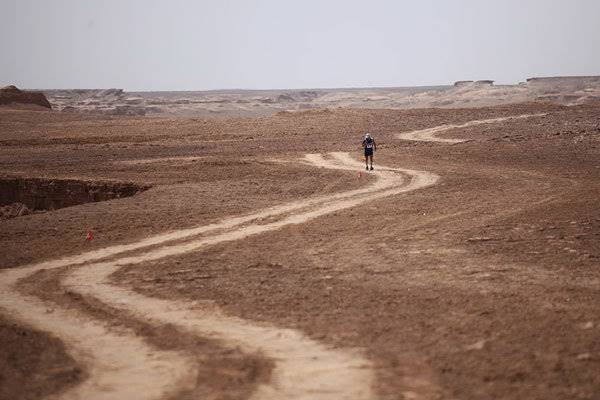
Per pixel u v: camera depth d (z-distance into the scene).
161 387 29.42
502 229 59.09
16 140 167.12
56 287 47.56
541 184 86.62
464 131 178.12
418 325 35.75
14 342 35.69
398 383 28.75
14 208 101.75
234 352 33.38
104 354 33.84
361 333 35.19
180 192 89.62
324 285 44.66
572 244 52.47
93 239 63.47
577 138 140.88
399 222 65.88
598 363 29.16
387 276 46.09
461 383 28.25
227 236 63.06
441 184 90.94
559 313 36.28
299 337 35.16
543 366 29.28
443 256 50.88
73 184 103.62
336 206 77.56
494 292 40.97
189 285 46.53
